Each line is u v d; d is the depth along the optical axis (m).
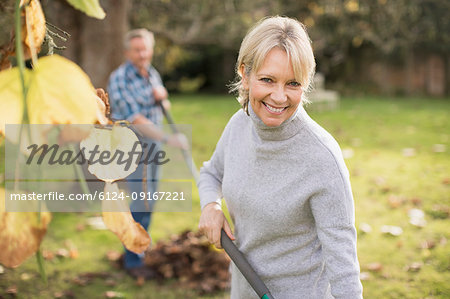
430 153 6.53
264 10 8.68
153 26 8.41
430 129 8.45
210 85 17.98
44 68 0.39
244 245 1.50
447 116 10.02
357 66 15.51
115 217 0.56
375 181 5.14
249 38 1.24
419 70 14.98
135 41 3.18
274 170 1.35
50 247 3.52
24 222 0.46
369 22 10.81
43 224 0.47
